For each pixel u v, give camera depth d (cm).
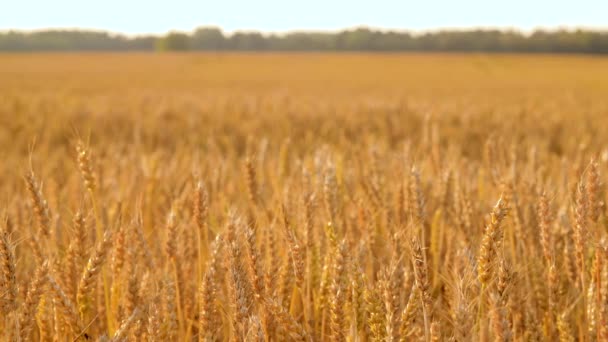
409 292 265
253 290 230
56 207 409
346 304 226
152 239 367
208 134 1295
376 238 339
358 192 404
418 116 1616
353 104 1886
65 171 639
